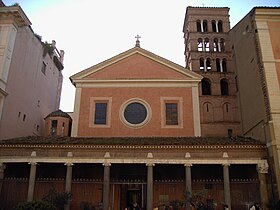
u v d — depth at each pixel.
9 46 29.98
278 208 21.06
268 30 28.33
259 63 27.81
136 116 29.91
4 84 28.77
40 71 38.62
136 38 33.19
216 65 42.25
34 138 26.42
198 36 44.19
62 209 21.81
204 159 23.59
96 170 26.48
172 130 29.16
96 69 31.62
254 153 24.00
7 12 30.25
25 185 23.78
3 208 23.09
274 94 25.80
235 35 38.00
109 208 24.77
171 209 22.45
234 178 26.22
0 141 24.94
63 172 26.66
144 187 25.36
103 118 29.92
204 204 22.45
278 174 22.73
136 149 24.00
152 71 31.53
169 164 25.05
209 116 38.88
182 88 30.81
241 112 34.66
